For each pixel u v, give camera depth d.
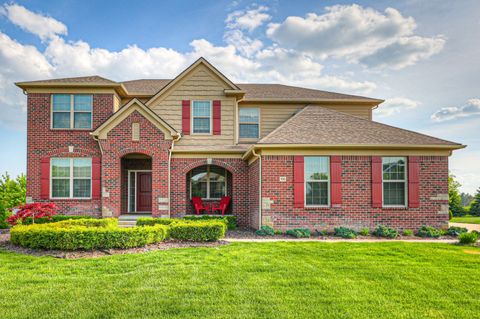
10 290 5.68
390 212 13.12
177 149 15.20
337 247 9.48
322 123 14.79
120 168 14.88
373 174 13.15
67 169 15.33
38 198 15.12
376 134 13.77
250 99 17.17
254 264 7.39
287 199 13.00
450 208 32.97
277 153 13.09
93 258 8.04
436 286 6.02
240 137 17.38
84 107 15.59
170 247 9.41
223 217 14.34
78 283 6.04
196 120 16.53
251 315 4.67
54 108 15.49
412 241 10.92
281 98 17.41
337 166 13.13
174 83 16.45
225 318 4.57
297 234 11.79
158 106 16.42
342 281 6.23
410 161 13.22
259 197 13.09
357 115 18.14
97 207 15.03
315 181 13.27
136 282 6.07
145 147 14.78
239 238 11.45
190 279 6.27
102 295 5.43
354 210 13.06
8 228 14.54
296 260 7.83
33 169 15.20
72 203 15.05
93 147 15.35
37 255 8.36
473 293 5.69
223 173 16.84
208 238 10.30
